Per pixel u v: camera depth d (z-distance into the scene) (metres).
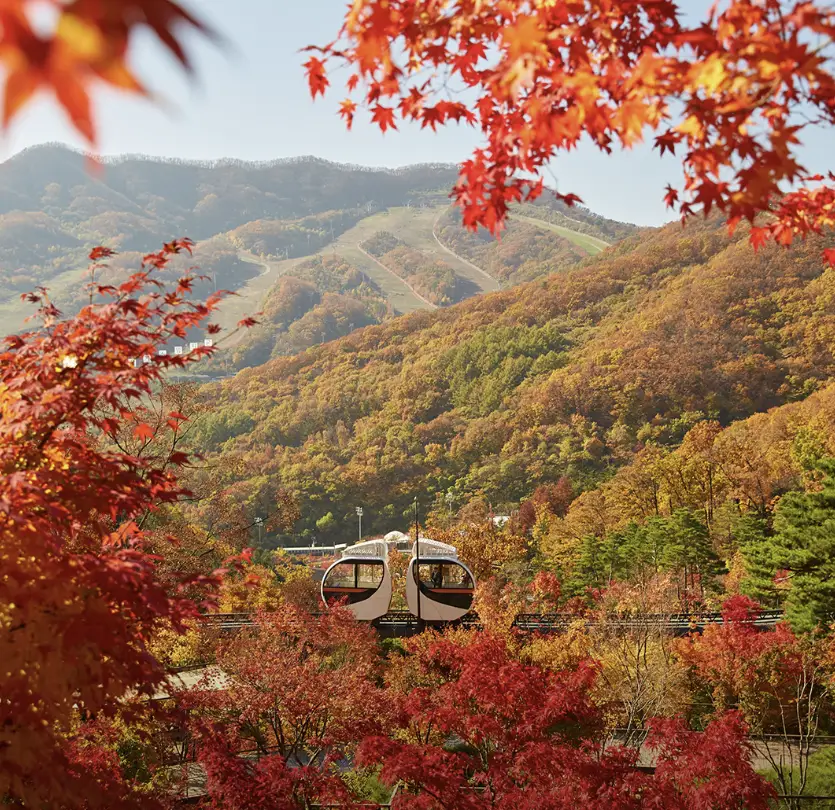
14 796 4.58
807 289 185.62
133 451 15.67
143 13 1.09
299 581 33.22
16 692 4.38
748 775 9.73
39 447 5.33
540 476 156.25
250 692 11.12
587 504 76.31
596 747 10.55
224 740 9.47
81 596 4.89
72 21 1.09
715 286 192.50
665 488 65.56
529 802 9.37
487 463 166.12
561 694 11.48
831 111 3.46
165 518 21.34
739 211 3.32
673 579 33.66
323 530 155.25
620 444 163.00
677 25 3.62
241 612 27.91
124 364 5.72
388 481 166.75
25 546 4.66
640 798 9.80
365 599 32.19
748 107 3.06
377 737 10.02
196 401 21.03
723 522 59.25
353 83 4.21
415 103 4.12
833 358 168.75
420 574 32.78
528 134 3.28
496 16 3.49
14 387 5.40
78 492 5.22
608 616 23.22
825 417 87.12
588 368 180.38
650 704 18.73
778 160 2.95
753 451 68.06
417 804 9.53
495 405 195.25
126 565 4.98
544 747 10.08
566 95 3.20
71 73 1.11
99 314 5.43
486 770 10.57
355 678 11.57
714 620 29.89
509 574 46.44
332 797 9.47
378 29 2.75
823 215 4.52
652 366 174.75
